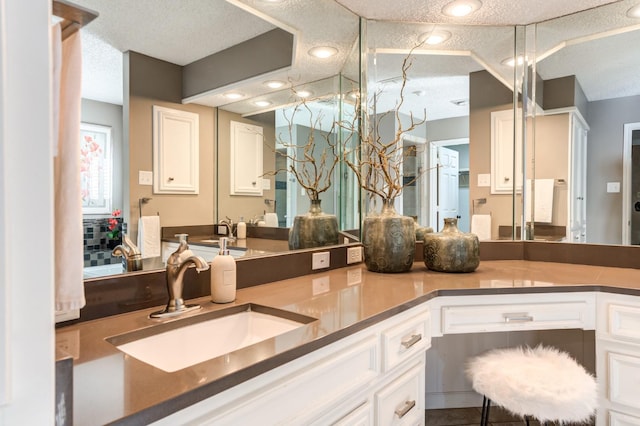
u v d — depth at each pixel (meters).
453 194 2.37
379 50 2.26
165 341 1.07
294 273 1.77
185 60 1.44
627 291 1.52
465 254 1.86
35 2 0.40
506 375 1.38
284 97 1.86
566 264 2.19
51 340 0.41
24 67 0.39
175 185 1.40
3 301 0.37
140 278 1.22
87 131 1.15
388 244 1.85
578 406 1.26
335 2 2.00
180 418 0.65
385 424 1.19
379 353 1.17
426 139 2.34
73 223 0.72
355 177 2.21
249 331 1.28
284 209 1.85
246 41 1.67
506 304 1.56
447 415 2.15
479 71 2.35
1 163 0.37
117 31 1.23
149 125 1.32
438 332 1.53
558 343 2.13
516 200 2.36
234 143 1.63
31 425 0.39
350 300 1.33
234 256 1.59
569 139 2.28
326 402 0.94
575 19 2.18
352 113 2.18
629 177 2.16
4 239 0.38
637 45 2.11
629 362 1.51
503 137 2.37
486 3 2.03
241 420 0.74
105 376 0.72
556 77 2.29
